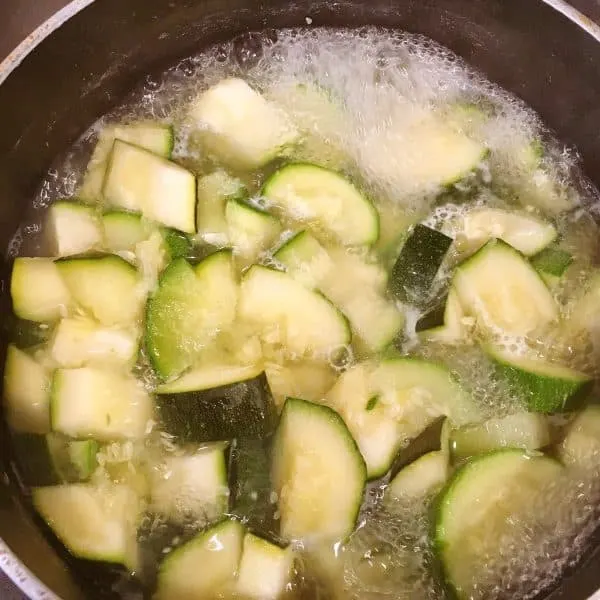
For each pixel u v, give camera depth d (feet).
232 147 1.08
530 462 0.89
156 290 0.95
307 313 0.95
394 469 0.88
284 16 1.13
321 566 0.86
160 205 1.01
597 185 1.08
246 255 1.00
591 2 1.12
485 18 1.07
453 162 1.07
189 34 1.11
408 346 0.96
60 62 1.00
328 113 1.11
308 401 0.89
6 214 1.00
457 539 0.85
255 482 0.88
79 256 0.96
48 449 0.89
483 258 0.98
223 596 0.84
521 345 0.96
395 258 1.01
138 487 0.88
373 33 1.16
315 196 1.02
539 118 1.12
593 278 1.01
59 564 0.84
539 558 0.86
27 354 0.93
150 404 0.91
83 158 1.08
